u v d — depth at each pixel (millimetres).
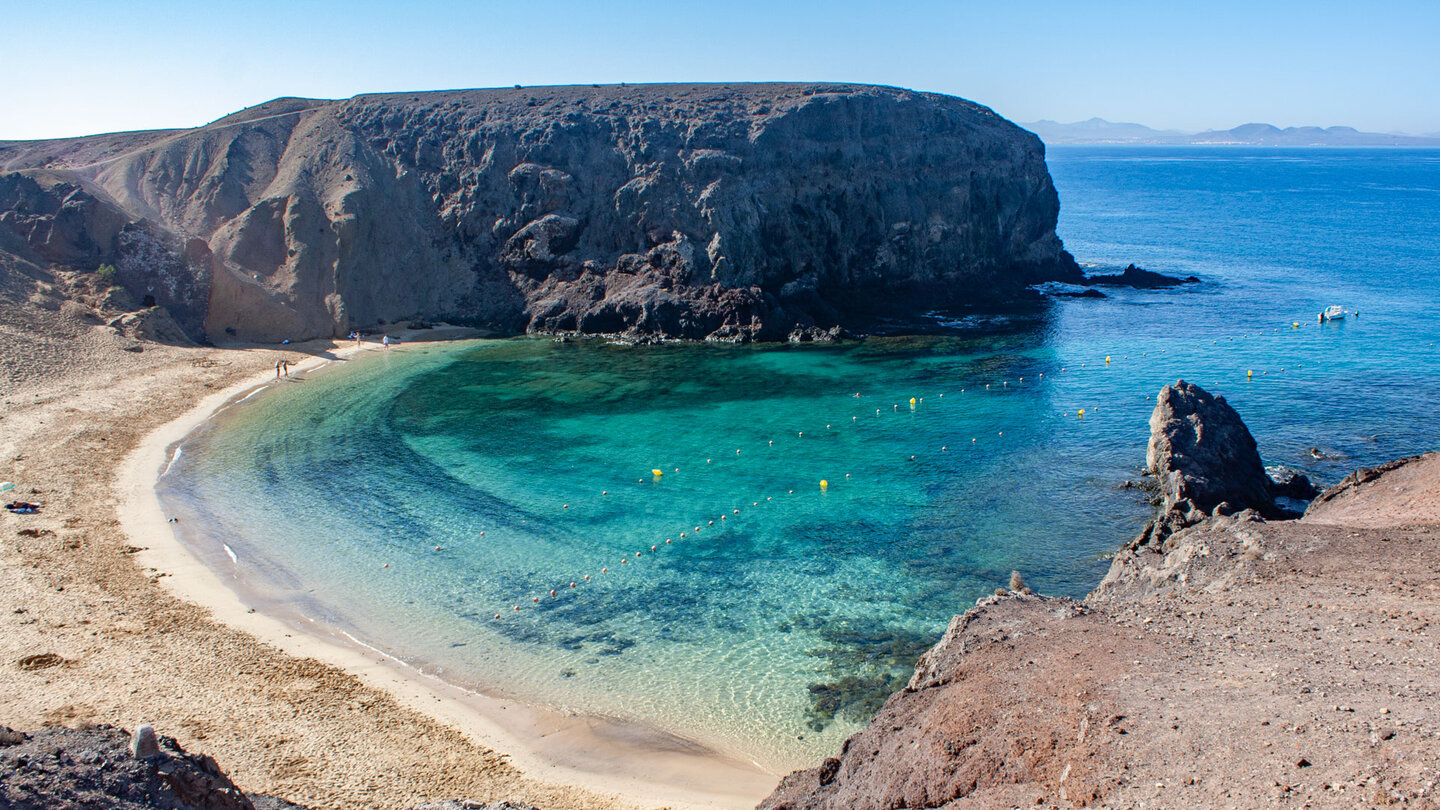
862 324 89688
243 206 89875
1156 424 45969
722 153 91625
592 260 91000
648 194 90312
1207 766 15781
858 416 60562
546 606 35281
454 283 91500
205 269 77188
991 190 103375
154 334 71438
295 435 55656
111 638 31078
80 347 65375
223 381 65750
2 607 32469
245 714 27250
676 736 27438
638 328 85375
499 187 94188
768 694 29438
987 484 47906
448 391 66812
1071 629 23484
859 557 39438
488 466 51031
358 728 27047
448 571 38125
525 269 91688
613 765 25984
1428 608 21594
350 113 104812
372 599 35594
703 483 48594
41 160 102312
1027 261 109625
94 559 37312
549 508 45125
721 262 86188
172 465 49625
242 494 46031
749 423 59188
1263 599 23906
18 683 27656
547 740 27125
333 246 84875
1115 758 16812
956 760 18828
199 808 18484
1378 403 59375
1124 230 168875
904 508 44875
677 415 61062
